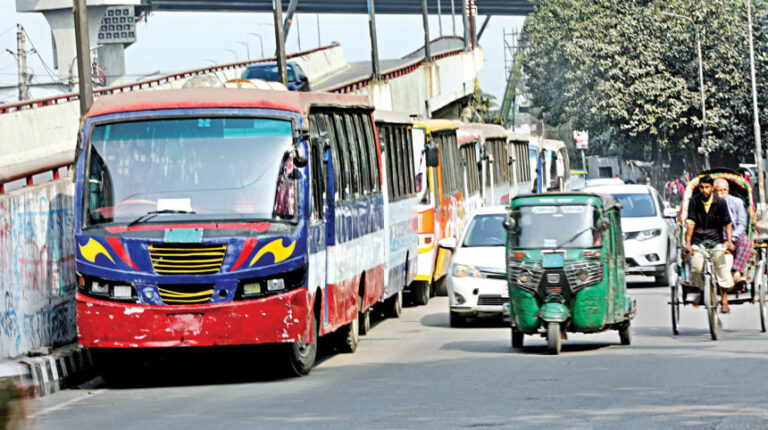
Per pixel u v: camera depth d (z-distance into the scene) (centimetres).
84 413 2200
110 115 2642
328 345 3234
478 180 6259
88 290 2542
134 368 2814
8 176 3016
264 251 2520
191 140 2612
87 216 2575
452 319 3772
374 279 3509
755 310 3991
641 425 1767
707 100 13038
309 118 2761
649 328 3538
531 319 2905
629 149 14038
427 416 1936
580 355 2853
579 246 2888
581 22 13762
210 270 2505
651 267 4988
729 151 13250
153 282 2505
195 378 2773
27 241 2828
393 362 2869
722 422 1769
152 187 2584
